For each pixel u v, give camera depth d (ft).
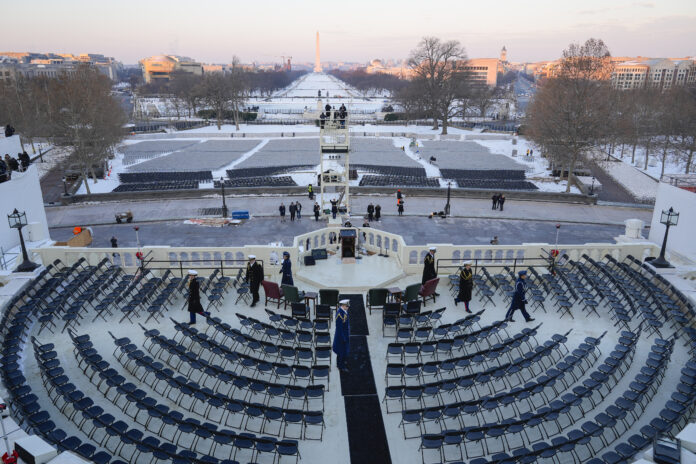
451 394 46.57
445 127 303.68
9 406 39.86
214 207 145.07
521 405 45.09
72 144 160.86
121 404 43.91
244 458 39.17
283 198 155.02
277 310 62.69
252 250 72.49
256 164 207.21
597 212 143.02
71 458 31.60
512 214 139.13
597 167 219.82
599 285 66.28
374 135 303.89
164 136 296.10
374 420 43.01
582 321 59.67
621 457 35.24
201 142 277.64
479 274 72.43
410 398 45.70
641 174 208.54
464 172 189.67
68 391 42.63
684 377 46.83
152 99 643.86
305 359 50.98
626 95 258.98
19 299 61.11
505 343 48.98
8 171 87.61
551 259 72.02
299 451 39.45
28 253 74.69
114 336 52.95
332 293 60.39
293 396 42.24
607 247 76.54
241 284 66.85
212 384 47.44
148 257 73.15
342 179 123.85
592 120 157.07
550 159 205.36
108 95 212.43
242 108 472.03
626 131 198.29
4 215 82.64
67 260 73.31
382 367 50.60
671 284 63.57
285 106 551.18
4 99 254.47
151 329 55.16
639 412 43.62
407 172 190.29
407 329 53.21
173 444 38.63
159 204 149.59
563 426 42.29
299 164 203.21
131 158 222.48
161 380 47.60
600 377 44.68
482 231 123.03
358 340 55.62
